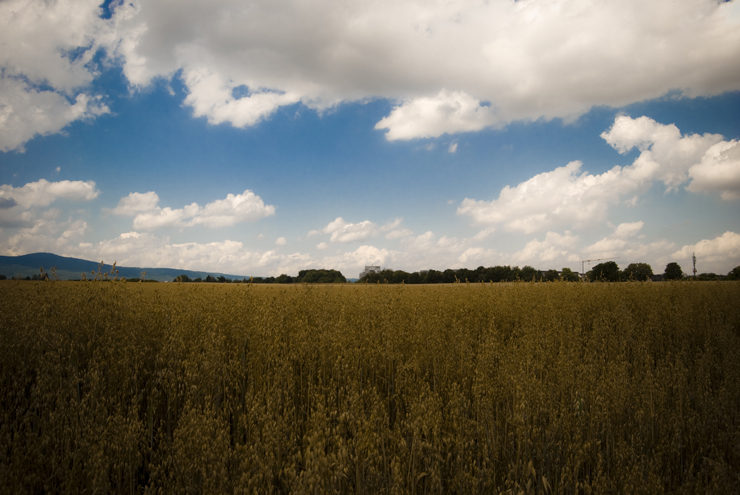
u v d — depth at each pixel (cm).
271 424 297
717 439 352
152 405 379
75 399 354
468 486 281
